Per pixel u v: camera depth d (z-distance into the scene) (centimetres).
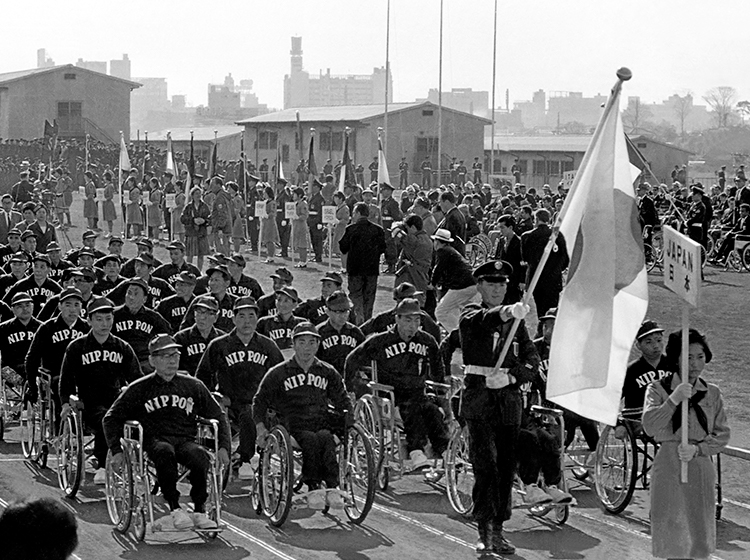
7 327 1592
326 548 1086
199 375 1348
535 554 1062
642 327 1227
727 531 1133
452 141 7269
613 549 1078
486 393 1080
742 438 1509
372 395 1328
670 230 908
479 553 1066
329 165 5666
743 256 3584
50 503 462
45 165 6456
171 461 1111
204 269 3575
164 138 8600
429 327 1511
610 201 959
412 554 1066
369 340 1358
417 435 1334
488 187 4491
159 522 1089
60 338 1437
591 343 941
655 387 930
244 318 1340
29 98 8338
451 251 1953
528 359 1091
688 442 916
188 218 3481
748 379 1909
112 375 1309
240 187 4819
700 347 927
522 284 2102
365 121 6931
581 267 958
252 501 1243
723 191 4966
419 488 1323
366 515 1156
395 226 2239
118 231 4978
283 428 1168
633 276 969
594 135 966
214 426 1138
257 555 1066
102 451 1289
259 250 3912
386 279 3244
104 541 1111
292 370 1222
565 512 1149
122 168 4525
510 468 1080
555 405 1317
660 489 914
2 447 1526
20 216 3334
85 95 8481
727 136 16688
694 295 862
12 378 1594
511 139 8250
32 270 1972
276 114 7731
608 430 1212
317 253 3709
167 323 1581
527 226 2817
